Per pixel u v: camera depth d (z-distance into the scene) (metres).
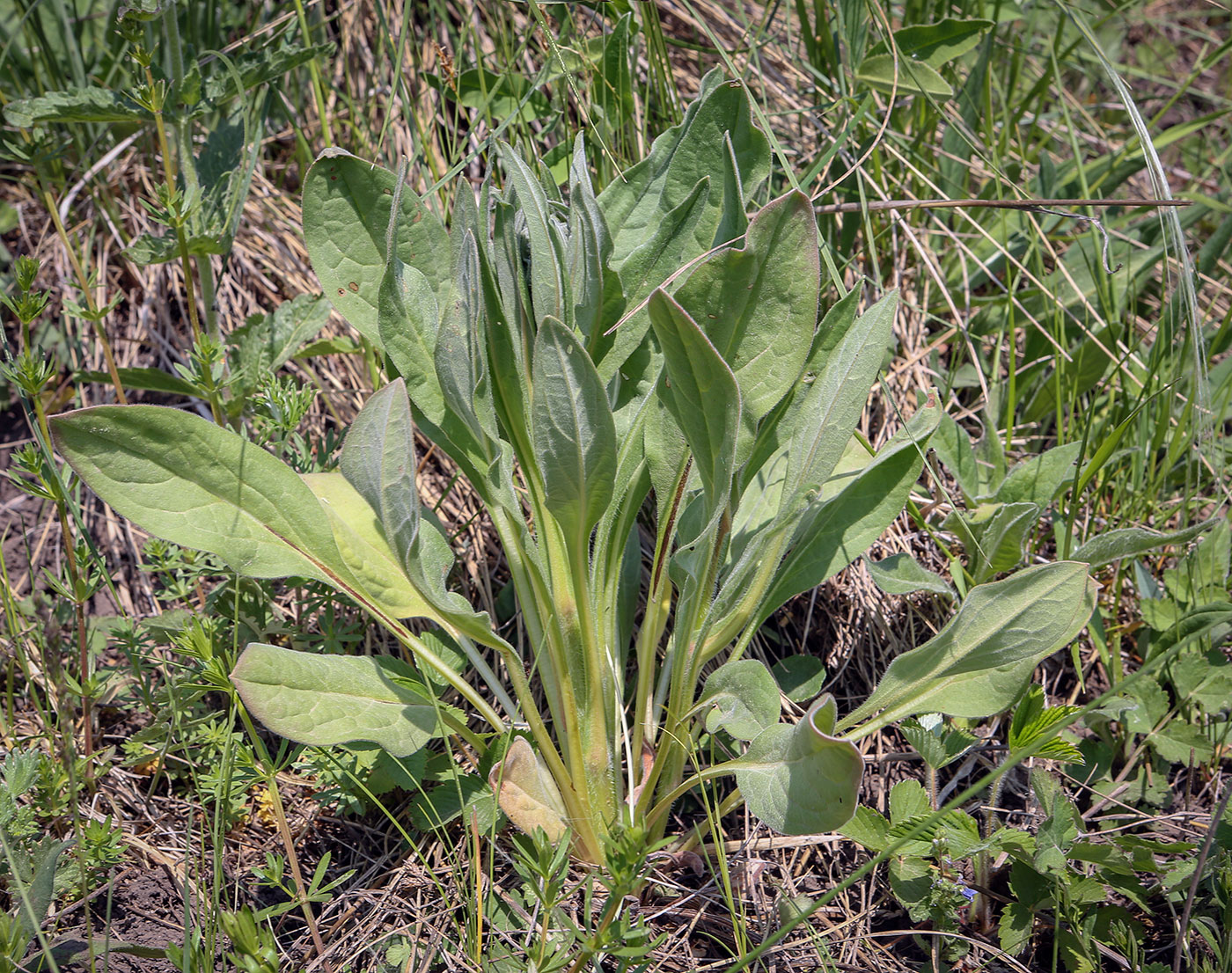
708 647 1.73
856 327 1.60
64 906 1.65
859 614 2.23
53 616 1.86
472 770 1.85
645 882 1.72
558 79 2.58
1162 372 2.51
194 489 1.64
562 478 1.43
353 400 2.54
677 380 1.41
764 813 1.43
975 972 1.67
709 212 1.67
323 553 1.72
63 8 2.59
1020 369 2.68
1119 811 1.94
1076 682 2.22
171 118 1.99
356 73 3.02
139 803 1.88
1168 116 3.77
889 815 1.99
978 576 2.03
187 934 1.35
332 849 1.84
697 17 2.42
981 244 2.83
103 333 2.03
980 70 2.77
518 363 1.55
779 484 1.93
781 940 1.70
